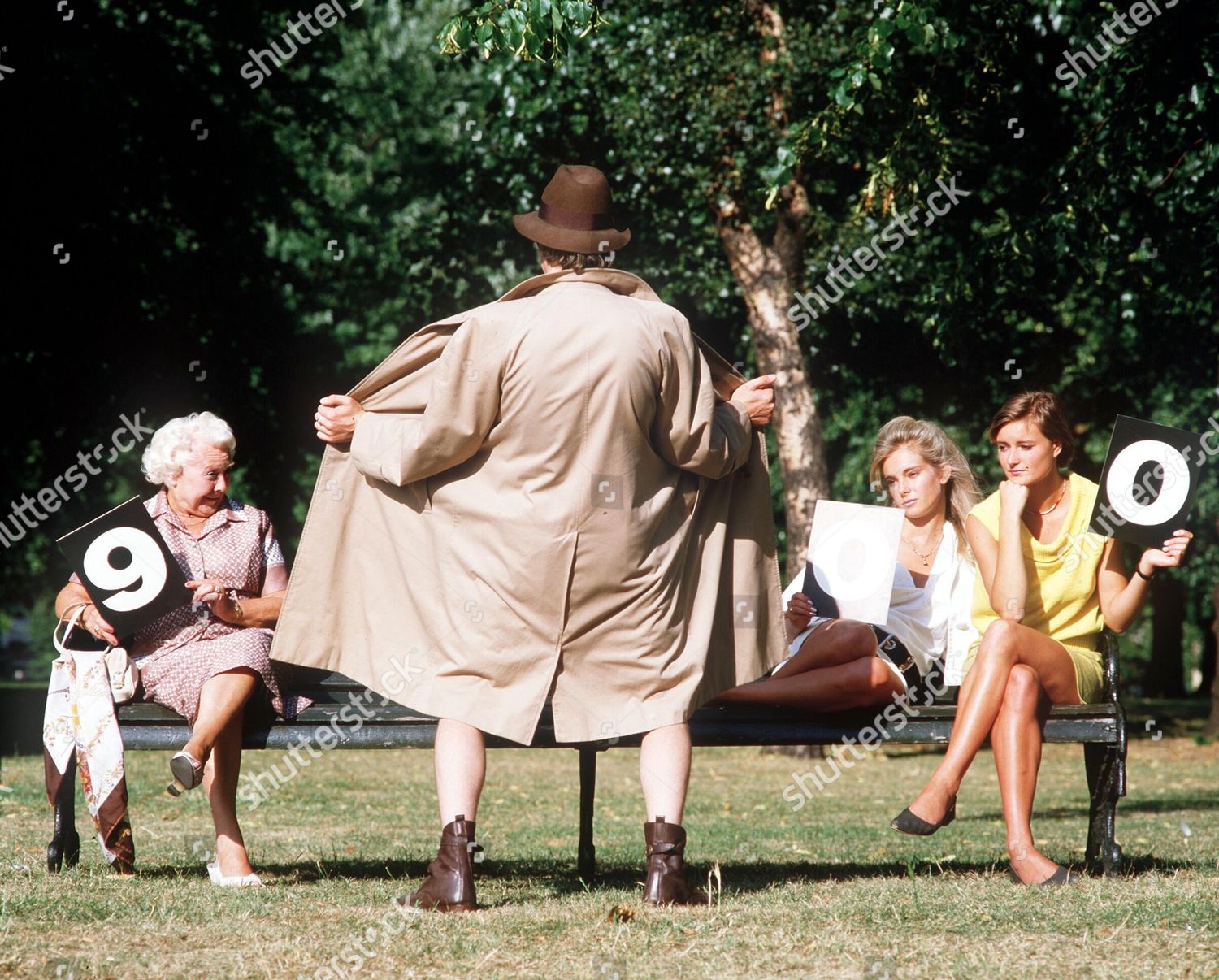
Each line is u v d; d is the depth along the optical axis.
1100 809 8.01
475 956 5.75
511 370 6.79
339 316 41.66
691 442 7.02
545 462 6.80
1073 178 17.47
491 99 26.92
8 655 97.19
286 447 32.75
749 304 26.66
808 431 26.59
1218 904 6.69
